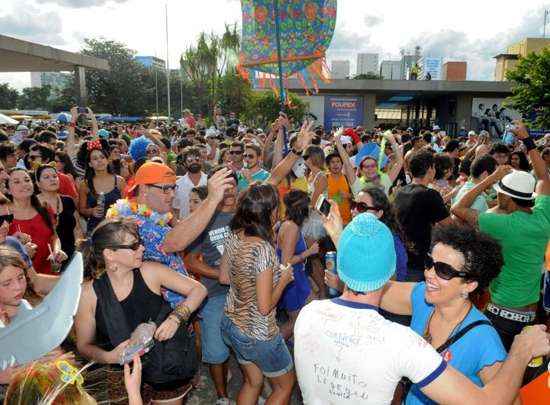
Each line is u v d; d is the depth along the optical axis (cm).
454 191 616
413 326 222
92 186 595
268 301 302
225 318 326
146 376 271
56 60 1894
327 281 278
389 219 369
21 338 183
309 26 538
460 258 192
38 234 437
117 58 6291
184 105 6725
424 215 408
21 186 426
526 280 357
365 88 3194
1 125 2050
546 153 695
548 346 176
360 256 177
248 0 555
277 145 600
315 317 186
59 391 154
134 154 740
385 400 171
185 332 279
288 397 332
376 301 187
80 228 548
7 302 242
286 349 326
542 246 353
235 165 667
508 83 3147
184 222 298
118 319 261
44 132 967
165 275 280
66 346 272
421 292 225
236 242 316
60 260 441
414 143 1027
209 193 297
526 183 345
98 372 262
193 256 385
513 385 170
